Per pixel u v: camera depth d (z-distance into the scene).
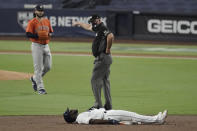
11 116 41.06
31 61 82.56
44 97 51.53
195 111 44.78
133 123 35.44
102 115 35.50
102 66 41.31
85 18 120.81
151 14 120.31
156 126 34.84
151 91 56.31
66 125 35.38
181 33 119.94
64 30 122.38
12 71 71.12
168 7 134.88
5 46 106.44
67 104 47.59
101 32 40.97
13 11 122.94
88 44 114.06
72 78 65.69
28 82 61.47
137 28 121.19
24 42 115.56
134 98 51.62
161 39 120.75
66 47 106.69
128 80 64.56
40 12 51.84
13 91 55.03
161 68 77.06
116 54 95.50
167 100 50.72
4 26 123.38
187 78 67.25
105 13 119.94
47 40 53.16
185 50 105.19
